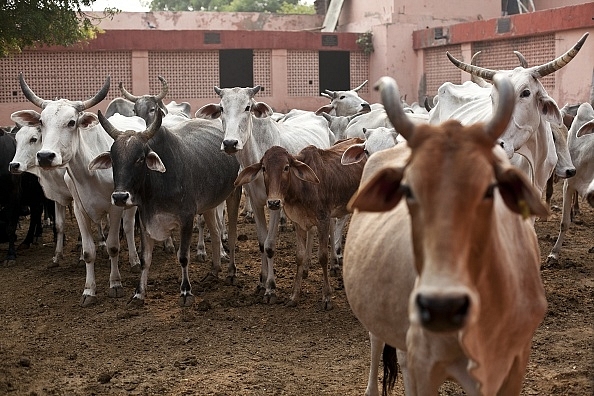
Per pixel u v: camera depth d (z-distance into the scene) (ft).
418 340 11.44
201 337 23.20
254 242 37.01
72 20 62.18
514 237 11.91
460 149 9.43
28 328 24.66
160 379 19.67
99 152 28.91
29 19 57.62
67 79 81.56
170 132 26.68
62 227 33.73
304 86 88.07
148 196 25.80
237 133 28.25
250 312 25.64
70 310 26.58
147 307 26.45
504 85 9.69
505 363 11.60
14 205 34.47
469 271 9.73
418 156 9.52
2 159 33.94
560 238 30.12
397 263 12.35
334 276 29.81
